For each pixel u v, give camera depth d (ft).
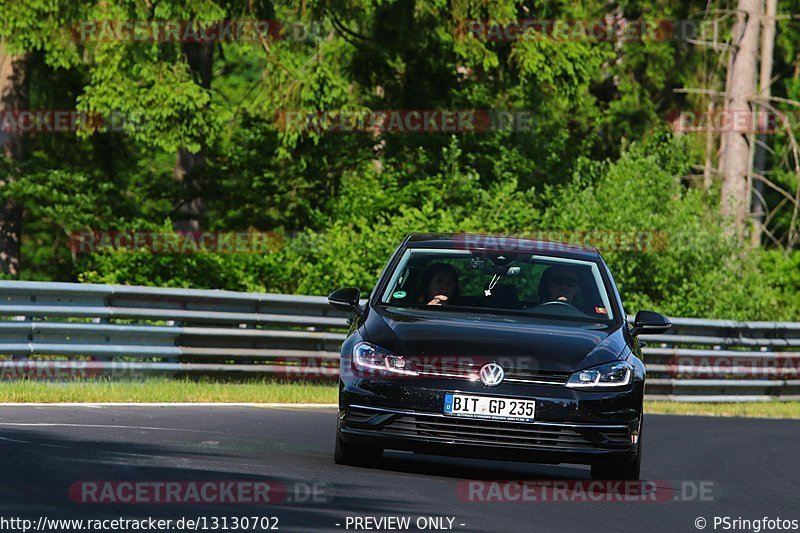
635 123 510.17
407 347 109.60
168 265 354.13
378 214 333.83
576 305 120.88
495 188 342.23
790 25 592.60
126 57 351.25
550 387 108.06
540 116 399.65
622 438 108.99
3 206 400.06
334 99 363.56
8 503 80.69
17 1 346.95
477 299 120.57
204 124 353.10
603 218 329.52
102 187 399.65
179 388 181.37
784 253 476.95
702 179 524.93
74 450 109.50
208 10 353.72
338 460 113.39
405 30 361.51
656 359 249.34
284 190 401.70
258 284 340.39
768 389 269.44
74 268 419.95
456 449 107.34
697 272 329.11
